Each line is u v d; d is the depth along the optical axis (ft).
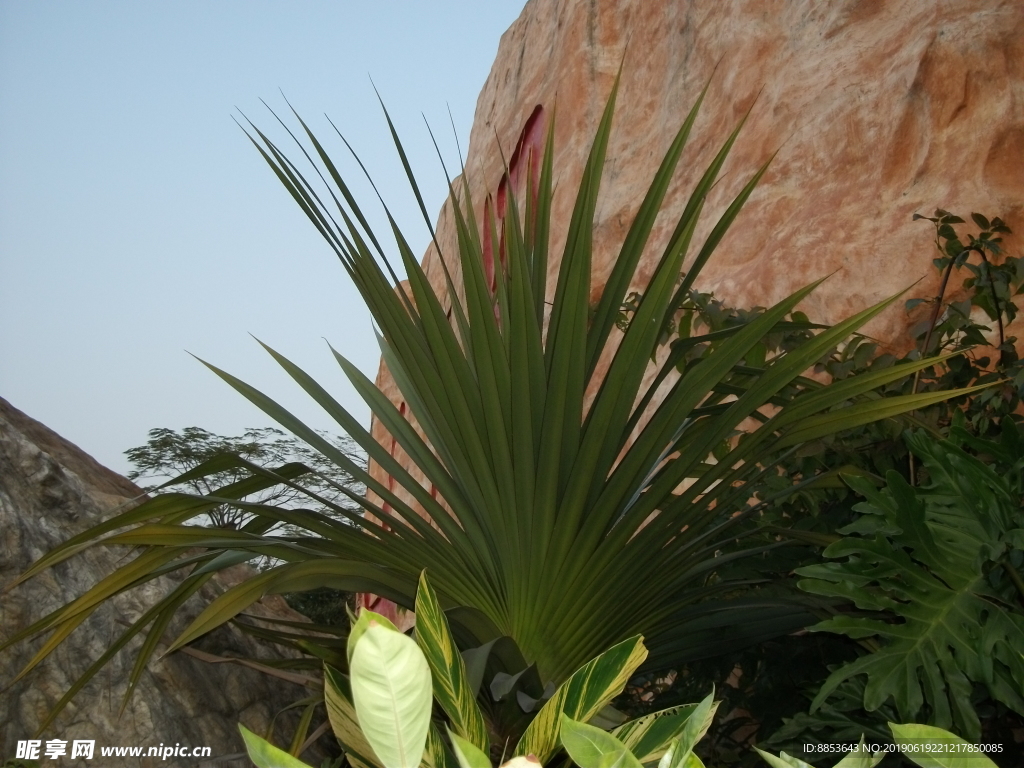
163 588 14.55
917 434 7.54
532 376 8.47
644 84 28.68
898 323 14.92
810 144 19.10
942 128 16.06
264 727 13.74
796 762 2.68
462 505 8.89
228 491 9.71
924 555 6.88
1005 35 15.74
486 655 6.56
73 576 13.88
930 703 6.17
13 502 14.12
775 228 18.81
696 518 8.80
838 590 6.73
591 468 8.32
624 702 11.19
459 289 40.29
